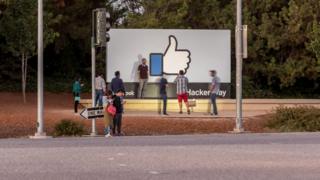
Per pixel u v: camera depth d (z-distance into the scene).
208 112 31.80
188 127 25.84
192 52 33.06
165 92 30.02
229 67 33.25
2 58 50.22
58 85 50.47
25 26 36.78
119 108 22.33
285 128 24.86
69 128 22.58
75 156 14.48
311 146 16.83
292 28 39.25
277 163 13.34
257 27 41.66
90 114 21.94
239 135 21.02
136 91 32.72
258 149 16.06
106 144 17.48
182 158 14.16
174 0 40.84
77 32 49.50
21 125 25.64
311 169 12.53
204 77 33.09
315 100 37.25
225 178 11.46
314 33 32.31
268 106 34.06
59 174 11.86
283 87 43.72
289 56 41.28
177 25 40.03
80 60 54.12
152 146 16.86
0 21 36.62
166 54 32.97
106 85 30.50
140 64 32.72
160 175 11.78
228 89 33.28
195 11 43.34
